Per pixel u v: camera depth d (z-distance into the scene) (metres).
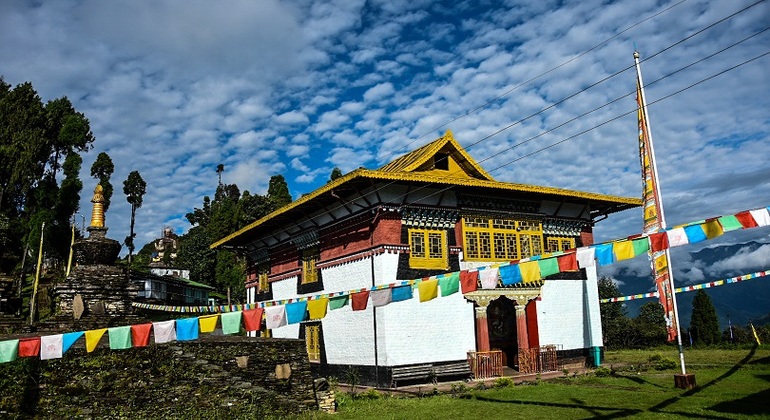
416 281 13.09
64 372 13.94
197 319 12.91
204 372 15.73
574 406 17.28
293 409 16.81
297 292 31.73
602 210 33.00
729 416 14.61
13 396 13.12
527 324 29.39
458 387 22.58
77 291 19.08
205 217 91.56
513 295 28.25
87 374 14.20
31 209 50.25
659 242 10.77
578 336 30.22
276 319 13.44
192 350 15.97
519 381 24.72
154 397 14.79
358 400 19.94
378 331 24.92
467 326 26.73
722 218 10.28
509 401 18.94
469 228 27.70
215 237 69.56
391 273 24.89
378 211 25.19
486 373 26.05
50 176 52.31
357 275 26.42
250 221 68.94
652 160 19.84
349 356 26.77
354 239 26.89
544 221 30.41
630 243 11.02
